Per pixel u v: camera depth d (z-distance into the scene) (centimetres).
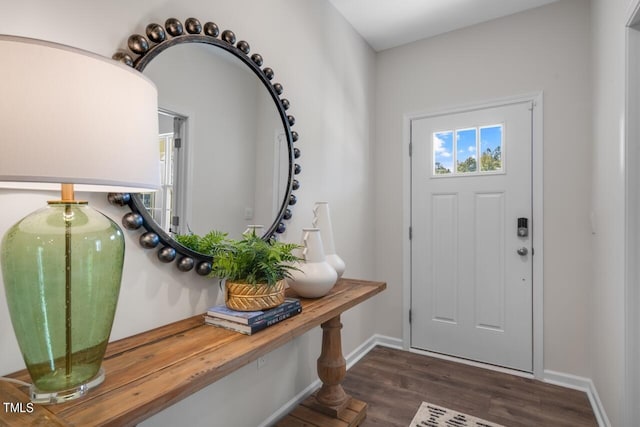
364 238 285
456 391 218
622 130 152
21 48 61
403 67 295
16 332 72
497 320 253
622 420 150
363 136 285
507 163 252
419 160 287
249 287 120
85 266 75
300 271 149
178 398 78
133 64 114
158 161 86
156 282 125
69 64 65
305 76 212
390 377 238
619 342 155
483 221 260
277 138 184
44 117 62
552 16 239
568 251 230
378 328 301
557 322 233
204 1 144
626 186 148
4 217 90
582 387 223
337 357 184
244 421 162
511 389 221
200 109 140
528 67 246
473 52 266
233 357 95
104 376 82
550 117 238
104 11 109
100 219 82
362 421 185
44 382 73
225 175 152
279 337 111
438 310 276
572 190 230
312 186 219
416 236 286
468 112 267
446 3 239
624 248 149
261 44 176
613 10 169
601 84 195
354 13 251
